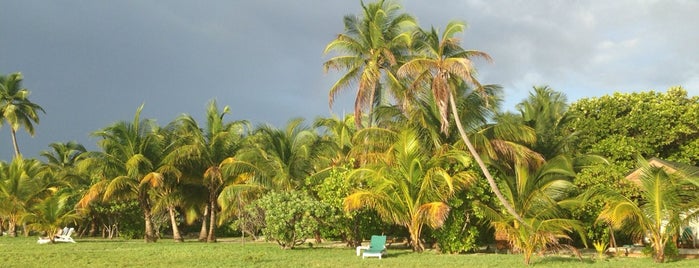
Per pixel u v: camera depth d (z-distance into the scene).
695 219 20.61
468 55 25.52
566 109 37.47
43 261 21.75
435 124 26.56
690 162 36.50
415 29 32.38
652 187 20.59
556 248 22.73
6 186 44.22
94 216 48.31
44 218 35.25
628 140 36.12
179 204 39.22
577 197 24.44
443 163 25.05
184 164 36.03
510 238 21.06
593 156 31.03
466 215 25.77
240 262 20.75
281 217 26.58
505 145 25.58
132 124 34.91
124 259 22.23
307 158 33.69
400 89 30.56
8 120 60.56
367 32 32.75
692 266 19.12
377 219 28.77
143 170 34.88
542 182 25.58
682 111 37.19
